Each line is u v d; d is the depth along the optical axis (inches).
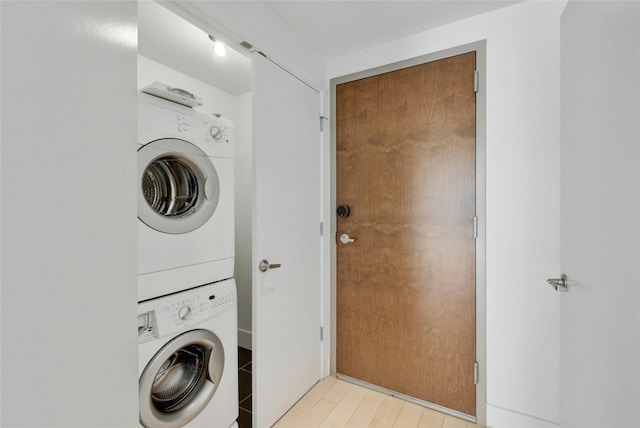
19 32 9.3
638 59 23.2
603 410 29.3
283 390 65.9
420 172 69.6
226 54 78.3
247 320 101.6
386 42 73.5
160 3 45.4
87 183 11.5
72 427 10.9
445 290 66.9
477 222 63.2
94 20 11.9
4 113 8.8
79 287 11.2
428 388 68.6
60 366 10.5
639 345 23.2
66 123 10.7
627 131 25.0
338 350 80.7
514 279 60.0
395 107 72.5
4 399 8.8
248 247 101.6
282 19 65.0
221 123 59.4
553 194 56.9
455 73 65.6
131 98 13.7
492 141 61.8
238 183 104.0
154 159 47.6
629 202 24.8
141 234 45.2
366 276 76.4
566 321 40.8
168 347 46.4
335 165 80.6
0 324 8.7
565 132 41.5
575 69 37.4
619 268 26.4
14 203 9.1
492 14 61.9
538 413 57.8
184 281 51.3
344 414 66.2
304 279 73.5
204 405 51.6
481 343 62.7
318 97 79.1
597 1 30.9
